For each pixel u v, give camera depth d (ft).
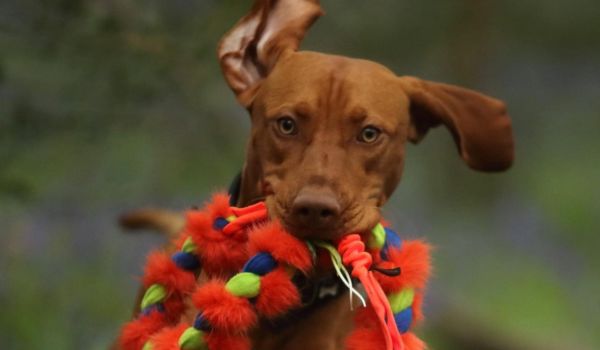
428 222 55.67
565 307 54.29
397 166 22.17
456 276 53.67
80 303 37.11
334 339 22.40
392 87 22.17
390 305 21.52
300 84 21.59
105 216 38.19
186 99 34.99
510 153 23.93
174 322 22.35
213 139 37.29
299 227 20.54
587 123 70.79
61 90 33.78
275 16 23.36
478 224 58.34
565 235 62.18
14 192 33.53
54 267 37.24
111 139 35.94
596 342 51.90
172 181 37.99
